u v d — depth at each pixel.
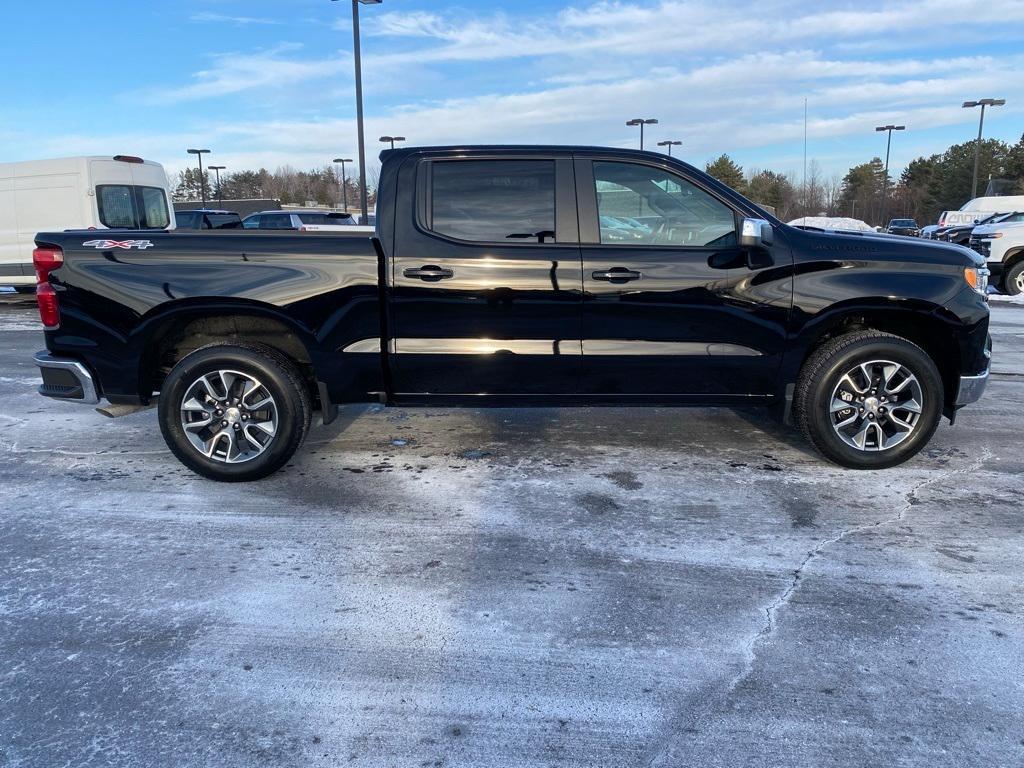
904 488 4.21
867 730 2.32
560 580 3.22
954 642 2.76
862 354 4.21
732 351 4.23
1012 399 6.27
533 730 2.33
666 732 2.32
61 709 2.42
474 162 4.20
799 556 3.42
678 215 4.25
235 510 3.96
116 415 4.38
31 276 12.58
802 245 4.20
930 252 4.25
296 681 2.56
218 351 4.16
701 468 4.54
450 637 2.81
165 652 2.72
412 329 4.20
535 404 4.38
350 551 3.49
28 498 4.14
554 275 4.12
